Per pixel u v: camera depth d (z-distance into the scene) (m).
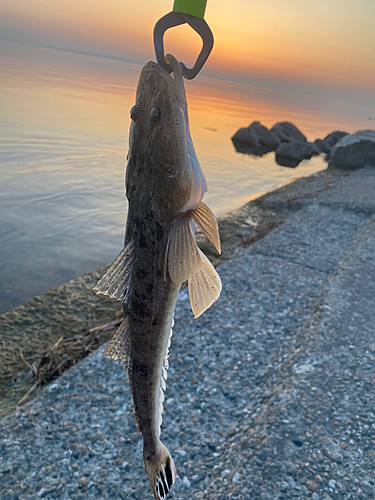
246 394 0.73
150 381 0.35
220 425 0.67
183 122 0.31
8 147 2.33
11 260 1.27
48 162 2.17
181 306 0.97
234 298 1.01
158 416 0.37
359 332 0.81
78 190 1.84
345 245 1.36
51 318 1.04
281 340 0.87
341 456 0.56
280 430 0.60
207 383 0.75
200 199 0.32
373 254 1.15
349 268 1.07
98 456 0.61
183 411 0.69
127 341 0.35
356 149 2.75
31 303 1.09
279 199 2.03
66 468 0.59
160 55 0.22
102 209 1.67
